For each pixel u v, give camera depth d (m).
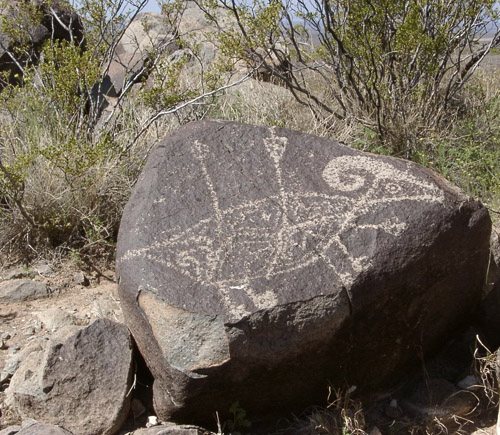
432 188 3.25
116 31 5.83
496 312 3.48
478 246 3.24
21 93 5.37
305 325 2.87
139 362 3.25
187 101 5.44
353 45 5.87
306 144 3.49
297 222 3.13
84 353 3.14
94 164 4.61
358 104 5.88
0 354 3.56
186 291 2.90
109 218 4.61
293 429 3.09
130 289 2.99
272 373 2.91
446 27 5.71
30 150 4.52
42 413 3.06
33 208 4.44
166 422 3.04
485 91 6.73
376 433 3.06
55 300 4.05
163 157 3.41
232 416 3.03
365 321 2.99
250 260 3.00
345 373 3.07
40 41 6.66
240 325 2.81
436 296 3.18
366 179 3.31
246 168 3.37
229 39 5.68
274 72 5.61
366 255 3.02
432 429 3.13
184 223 3.14
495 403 3.25
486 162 5.20
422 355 3.31
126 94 5.68
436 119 5.76
